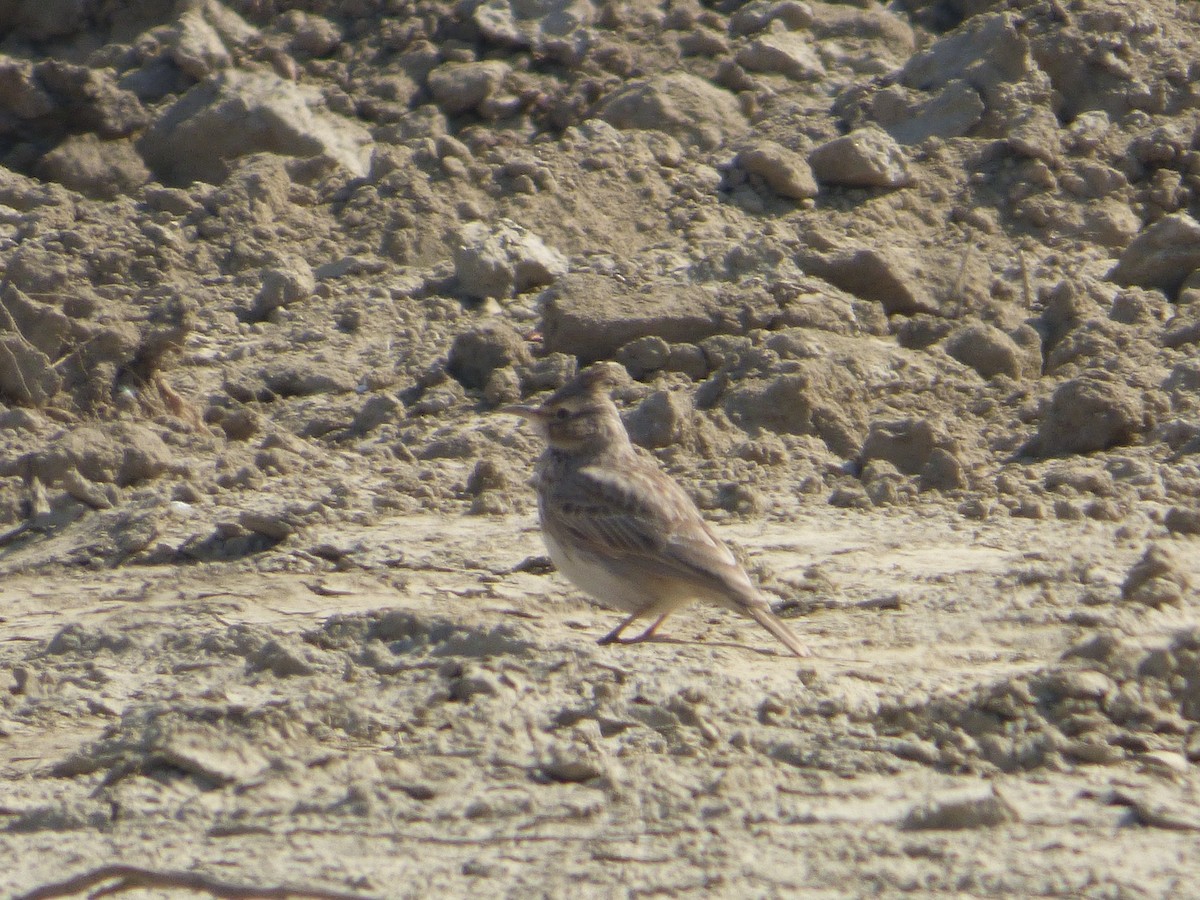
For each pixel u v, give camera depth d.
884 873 7.04
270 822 7.95
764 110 22.47
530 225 20.30
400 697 9.49
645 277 19.23
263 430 17.02
